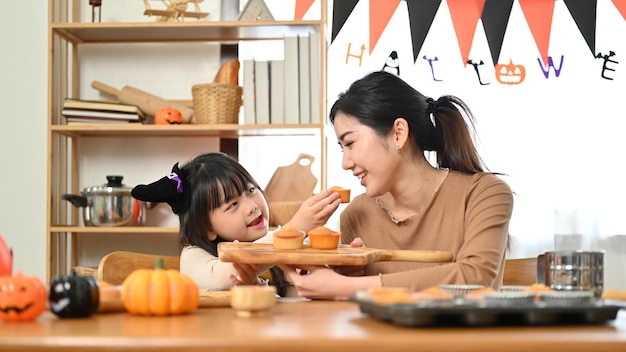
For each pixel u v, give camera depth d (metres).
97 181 3.23
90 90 3.24
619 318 1.09
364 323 1.03
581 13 3.18
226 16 3.24
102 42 3.21
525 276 2.23
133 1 3.26
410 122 1.81
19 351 0.88
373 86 1.79
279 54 3.23
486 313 0.96
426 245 1.81
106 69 3.25
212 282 1.70
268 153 3.21
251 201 1.94
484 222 1.69
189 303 1.16
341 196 1.79
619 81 3.16
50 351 0.87
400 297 1.02
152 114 3.11
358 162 1.79
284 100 2.96
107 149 3.24
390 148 1.78
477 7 3.20
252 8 3.04
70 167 3.22
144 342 0.86
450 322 0.97
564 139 3.17
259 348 0.86
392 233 1.85
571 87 3.18
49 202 2.96
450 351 0.85
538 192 3.16
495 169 3.17
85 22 3.18
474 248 1.63
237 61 3.04
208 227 1.92
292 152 3.20
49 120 2.97
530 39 3.19
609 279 3.13
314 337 0.87
